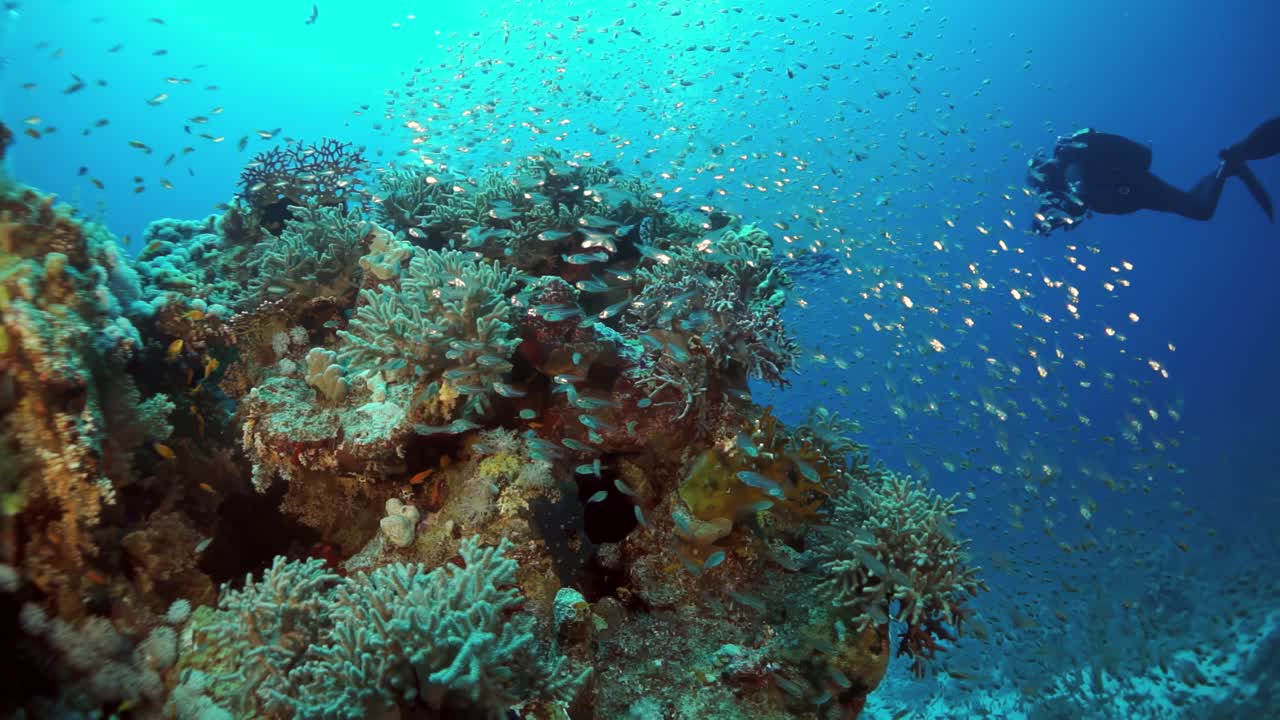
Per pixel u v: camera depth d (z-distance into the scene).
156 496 4.82
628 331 5.95
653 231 8.02
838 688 4.57
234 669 3.79
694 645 4.60
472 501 4.55
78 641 3.49
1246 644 10.79
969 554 5.00
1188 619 11.54
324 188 7.46
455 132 10.20
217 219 7.73
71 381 3.59
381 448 4.70
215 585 4.82
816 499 5.40
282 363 5.63
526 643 3.64
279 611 3.77
